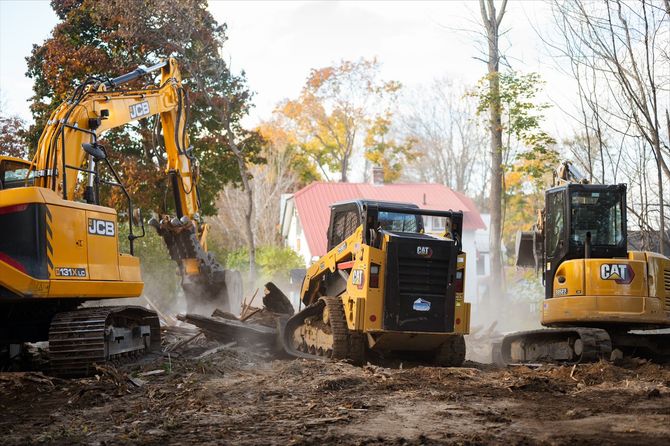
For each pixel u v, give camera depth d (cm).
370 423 771
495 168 2942
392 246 1240
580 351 1290
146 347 1359
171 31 2956
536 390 994
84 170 1244
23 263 1066
